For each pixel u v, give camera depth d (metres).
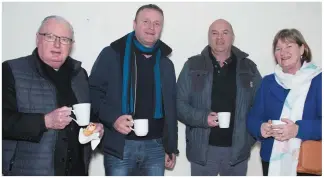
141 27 1.91
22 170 1.53
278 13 2.55
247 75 2.17
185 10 2.47
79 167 1.71
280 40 1.87
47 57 1.59
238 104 2.12
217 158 2.14
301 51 1.86
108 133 1.91
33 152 1.54
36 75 1.57
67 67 1.71
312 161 1.74
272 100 1.91
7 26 2.31
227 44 2.12
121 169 1.90
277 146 1.87
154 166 1.97
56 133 1.58
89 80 1.93
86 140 1.62
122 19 2.41
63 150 1.59
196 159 2.14
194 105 2.15
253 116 1.98
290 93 1.86
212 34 2.13
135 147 1.92
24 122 1.46
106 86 1.95
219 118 1.94
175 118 2.05
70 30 1.65
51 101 1.57
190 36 2.48
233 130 2.12
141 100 1.93
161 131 2.00
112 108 1.89
